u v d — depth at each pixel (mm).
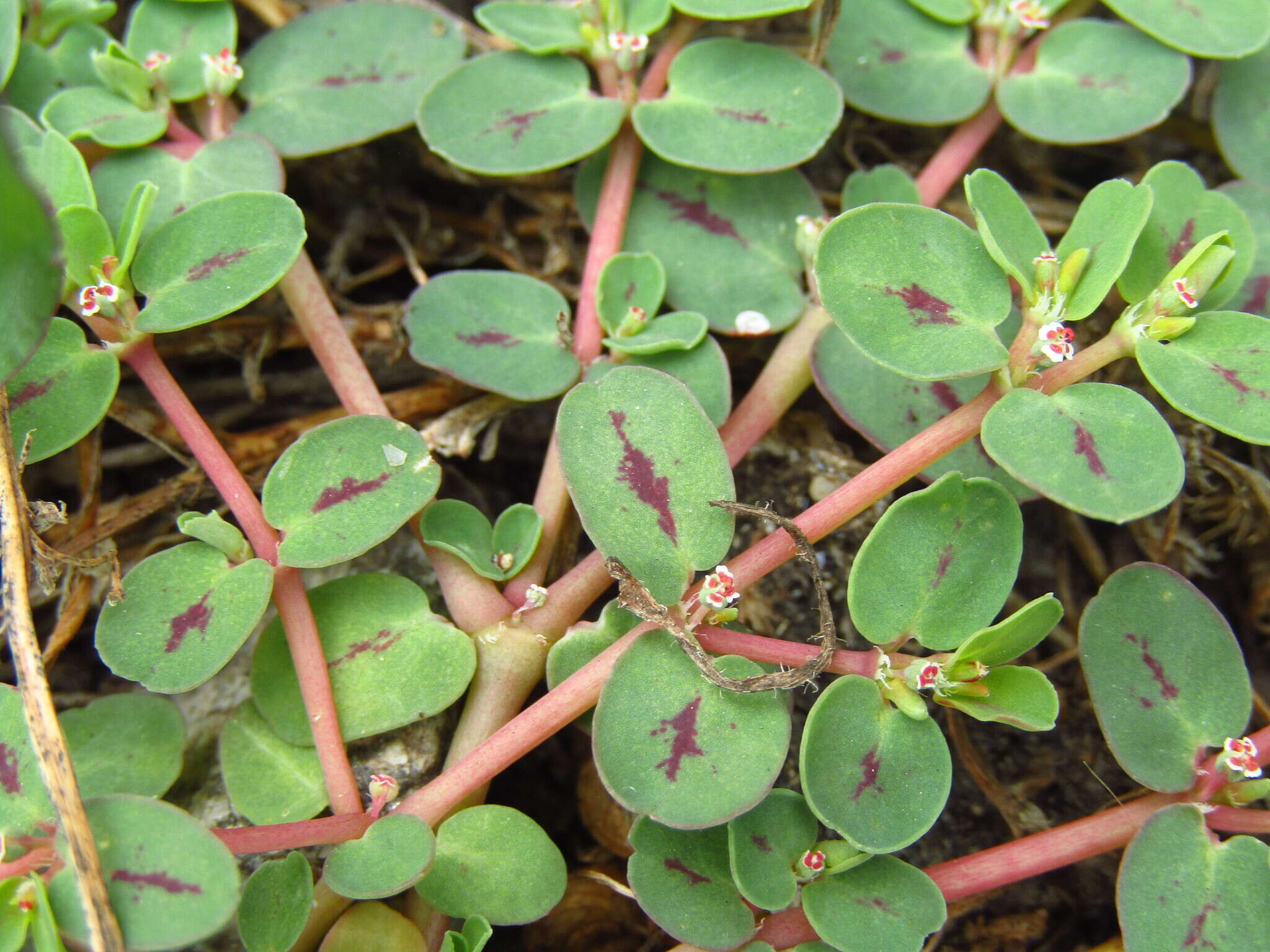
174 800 54
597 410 49
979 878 49
